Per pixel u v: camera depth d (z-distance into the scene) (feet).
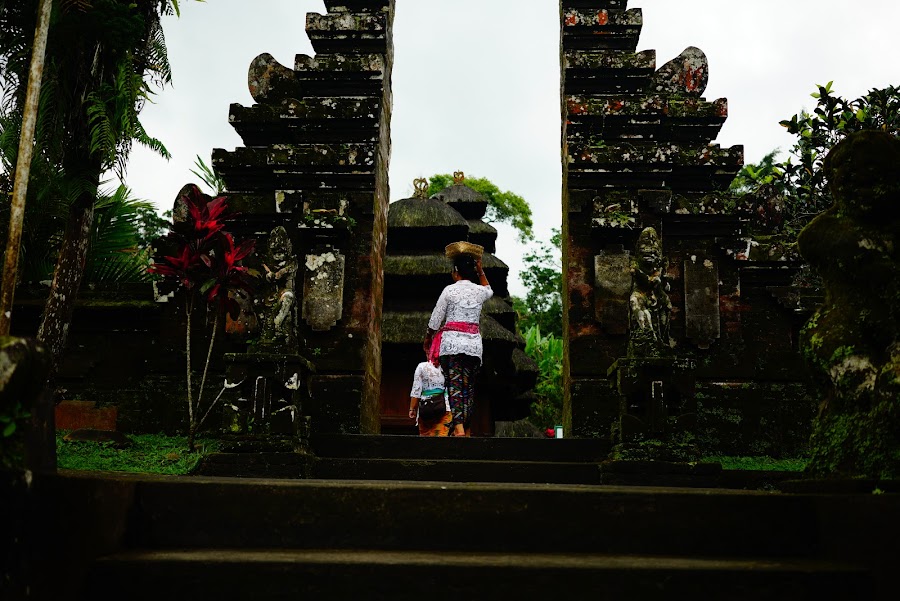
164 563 9.46
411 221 47.65
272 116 26.30
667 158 25.36
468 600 9.40
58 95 21.25
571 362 24.35
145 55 23.27
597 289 24.66
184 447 21.26
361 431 23.70
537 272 111.55
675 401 18.75
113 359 24.75
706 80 26.99
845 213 12.60
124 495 10.77
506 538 11.11
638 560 10.19
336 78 26.53
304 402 19.47
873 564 9.68
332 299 24.53
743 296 24.93
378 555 10.22
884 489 10.53
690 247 25.21
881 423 11.04
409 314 44.93
